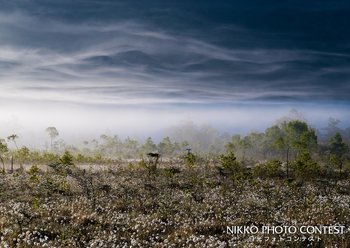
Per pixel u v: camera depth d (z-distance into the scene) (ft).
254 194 95.91
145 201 82.89
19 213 66.49
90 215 68.13
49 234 58.54
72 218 66.54
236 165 129.39
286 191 102.42
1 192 84.84
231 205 84.07
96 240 55.01
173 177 114.62
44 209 71.05
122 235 60.44
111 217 69.46
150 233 62.80
